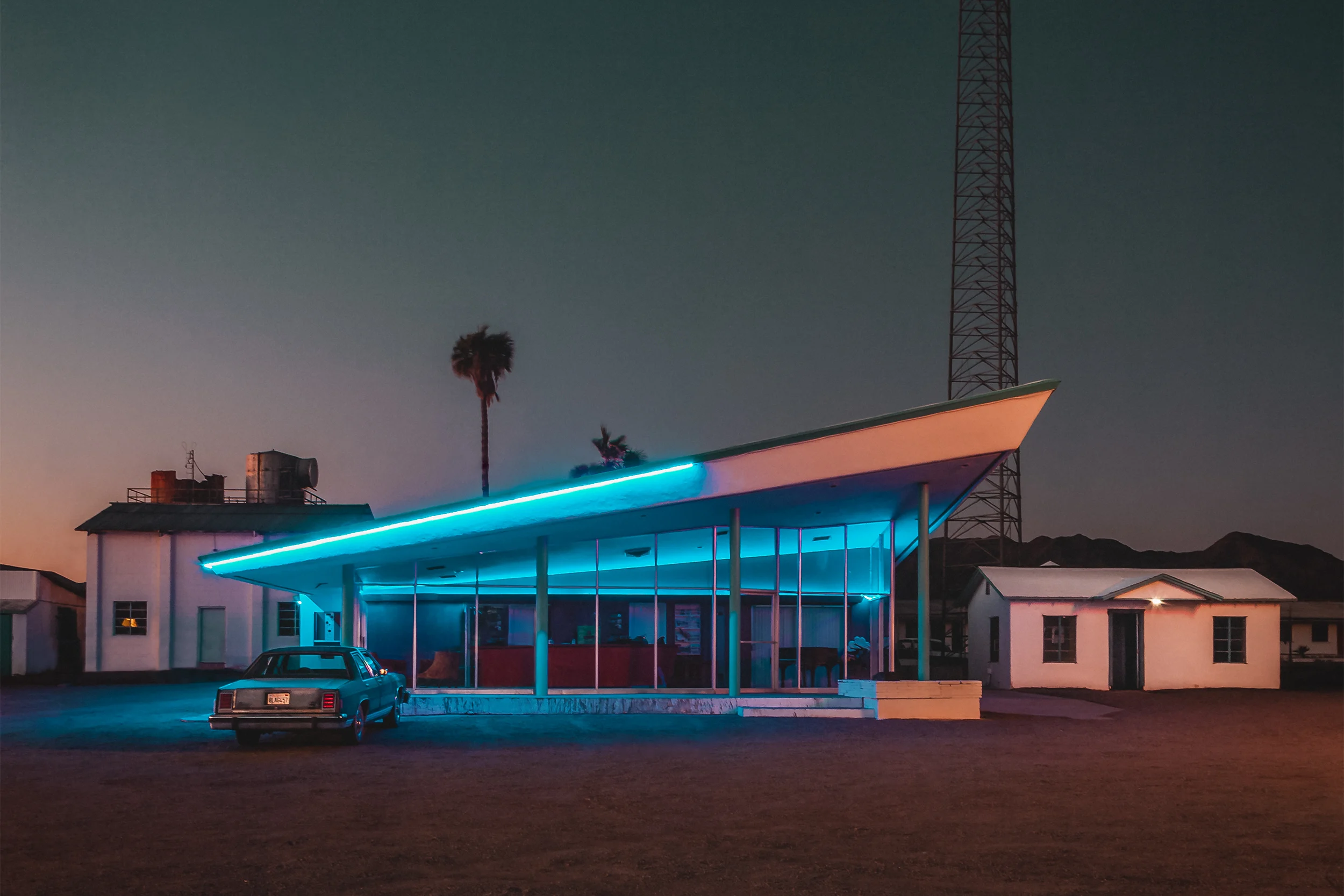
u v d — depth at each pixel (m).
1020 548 46.50
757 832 9.23
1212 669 32.12
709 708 21.61
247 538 40.38
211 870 7.89
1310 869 7.95
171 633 39.72
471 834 9.12
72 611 44.06
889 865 8.00
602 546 23.42
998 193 47.84
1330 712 23.81
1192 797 11.23
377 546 21.94
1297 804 10.84
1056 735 17.86
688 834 9.13
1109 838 9.02
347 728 15.57
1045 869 7.90
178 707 24.67
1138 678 32.00
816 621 27.34
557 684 23.61
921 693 20.80
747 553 25.61
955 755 14.88
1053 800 10.98
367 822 9.63
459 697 21.73
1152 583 32.09
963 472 20.75
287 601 40.25
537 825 9.52
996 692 31.00
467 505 21.09
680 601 26.56
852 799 10.95
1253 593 32.81
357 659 17.11
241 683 15.71
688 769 13.23
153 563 40.00
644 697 21.94
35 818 9.98
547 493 20.69
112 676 38.50
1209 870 7.92
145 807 10.52
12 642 39.75
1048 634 32.31
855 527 24.86
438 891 7.29
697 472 20.11
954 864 8.05
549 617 27.05
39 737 17.34
